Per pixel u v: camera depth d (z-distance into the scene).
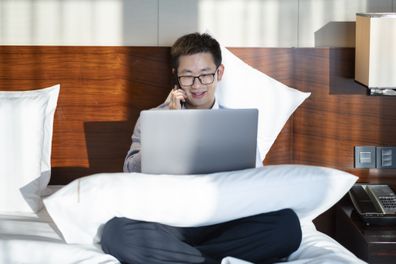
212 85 2.68
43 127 2.76
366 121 2.99
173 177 2.07
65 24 3.03
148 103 3.01
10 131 2.65
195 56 2.63
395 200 2.66
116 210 2.03
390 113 2.98
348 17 3.01
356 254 2.59
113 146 3.03
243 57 2.98
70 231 2.09
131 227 2.04
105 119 3.02
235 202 2.05
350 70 2.97
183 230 2.16
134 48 2.98
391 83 2.74
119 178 2.07
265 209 2.10
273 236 2.05
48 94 2.86
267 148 2.89
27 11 3.03
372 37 2.71
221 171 2.19
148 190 2.02
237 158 2.19
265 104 2.88
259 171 2.12
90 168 3.04
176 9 3.02
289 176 2.11
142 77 3.00
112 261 1.98
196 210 2.04
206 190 2.04
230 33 3.03
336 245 2.16
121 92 3.01
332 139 3.01
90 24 3.03
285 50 2.98
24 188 2.62
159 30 3.03
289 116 2.94
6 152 2.63
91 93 3.01
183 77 2.66
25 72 3.00
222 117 2.16
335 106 2.99
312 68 2.99
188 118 2.15
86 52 2.99
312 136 3.01
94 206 2.02
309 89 2.99
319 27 3.03
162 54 2.98
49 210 2.05
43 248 2.01
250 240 2.05
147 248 2.01
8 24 3.03
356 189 2.80
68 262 1.97
